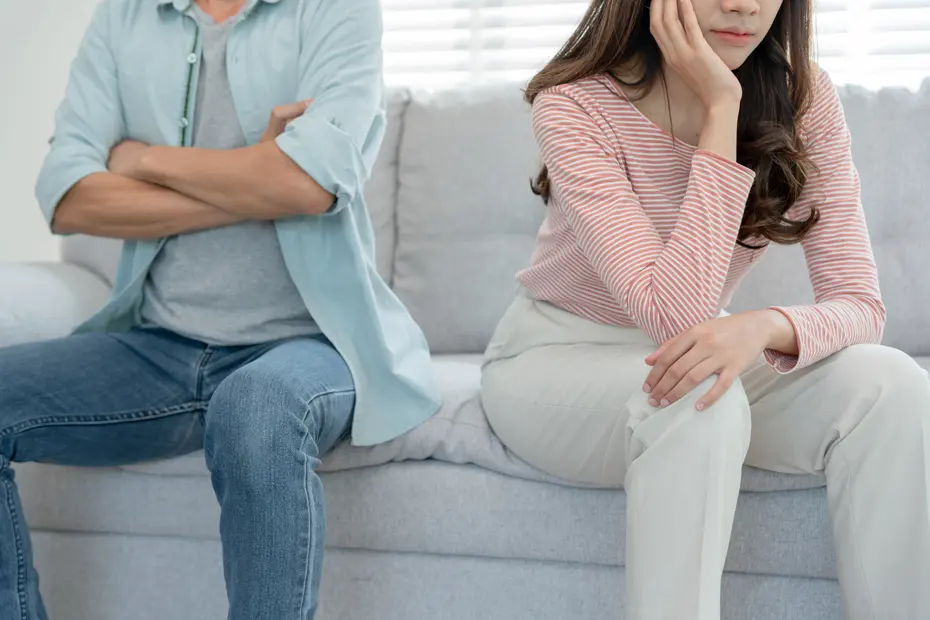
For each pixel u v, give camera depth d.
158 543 1.59
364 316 1.50
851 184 1.42
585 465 1.36
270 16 1.58
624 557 1.43
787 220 1.37
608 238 1.27
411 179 2.10
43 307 1.83
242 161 1.45
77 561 1.62
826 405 1.21
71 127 1.60
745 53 1.33
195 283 1.55
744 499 1.39
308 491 1.25
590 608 1.45
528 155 2.05
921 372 1.16
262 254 1.54
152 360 1.52
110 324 1.63
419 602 1.51
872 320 1.30
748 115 1.39
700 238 1.23
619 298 1.25
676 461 1.13
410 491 1.49
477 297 2.04
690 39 1.30
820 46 2.68
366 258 1.57
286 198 1.44
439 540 1.49
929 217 1.96
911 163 1.98
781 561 1.38
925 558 1.11
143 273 1.57
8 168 2.48
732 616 1.42
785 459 1.29
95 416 1.44
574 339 1.43
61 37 2.65
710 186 1.25
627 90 1.38
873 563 1.15
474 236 2.06
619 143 1.36
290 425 1.26
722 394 1.14
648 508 1.13
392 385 1.50
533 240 2.04
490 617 1.49
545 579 1.47
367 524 1.51
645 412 1.19
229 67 1.56
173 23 1.60
